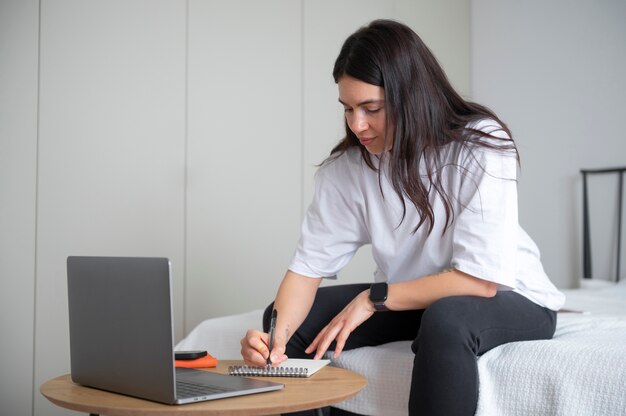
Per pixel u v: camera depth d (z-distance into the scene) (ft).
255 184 9.80
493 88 11.89
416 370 3.70
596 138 10.57
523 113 11.45
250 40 9.80
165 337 3.10
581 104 10.75
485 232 4.16
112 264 3.41
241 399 3.21
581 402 3.63
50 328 7.93
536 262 4.73
